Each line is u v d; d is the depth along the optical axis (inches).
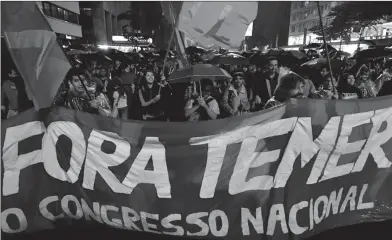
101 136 102.3
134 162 102.7
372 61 479.8
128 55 491.2
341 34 938.1
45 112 101.8
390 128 109.6
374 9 719.1
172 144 101.2
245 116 100.2
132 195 104.3
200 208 103.7
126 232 119.2
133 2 1235.9
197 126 100.2
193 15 135.9
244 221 104.3
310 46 770.8
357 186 111.8
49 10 680.4
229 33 140.5
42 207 106.0
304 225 106.5
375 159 111.3
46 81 101.4
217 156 101.5
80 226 110.8
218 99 191.5
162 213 104.7
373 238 116.4
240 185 102.9
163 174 102.8
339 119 104.6
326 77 205.8
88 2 1059.9
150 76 188.1
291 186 104.3
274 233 105.0
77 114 101.9
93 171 104.3
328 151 105.9
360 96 202.8
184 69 180.7
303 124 102.5
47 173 104.6
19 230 105.8
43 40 100.1
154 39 1189.1
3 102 179.8
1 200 102.0
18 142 101.0
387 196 114.5
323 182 107.5
